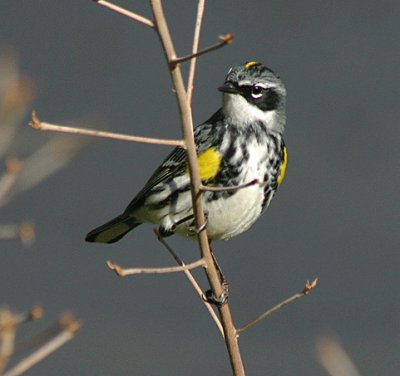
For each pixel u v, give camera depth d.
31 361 5.58
